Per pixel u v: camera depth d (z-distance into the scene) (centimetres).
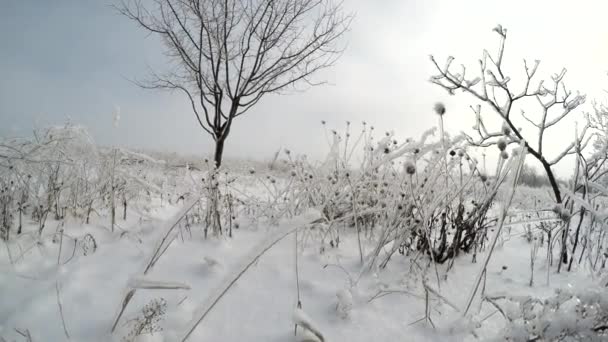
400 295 188
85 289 165
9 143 263
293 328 148
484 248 314
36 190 270
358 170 317
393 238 239
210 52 787
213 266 206
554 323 115
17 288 161
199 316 105
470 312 174
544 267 262
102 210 316
